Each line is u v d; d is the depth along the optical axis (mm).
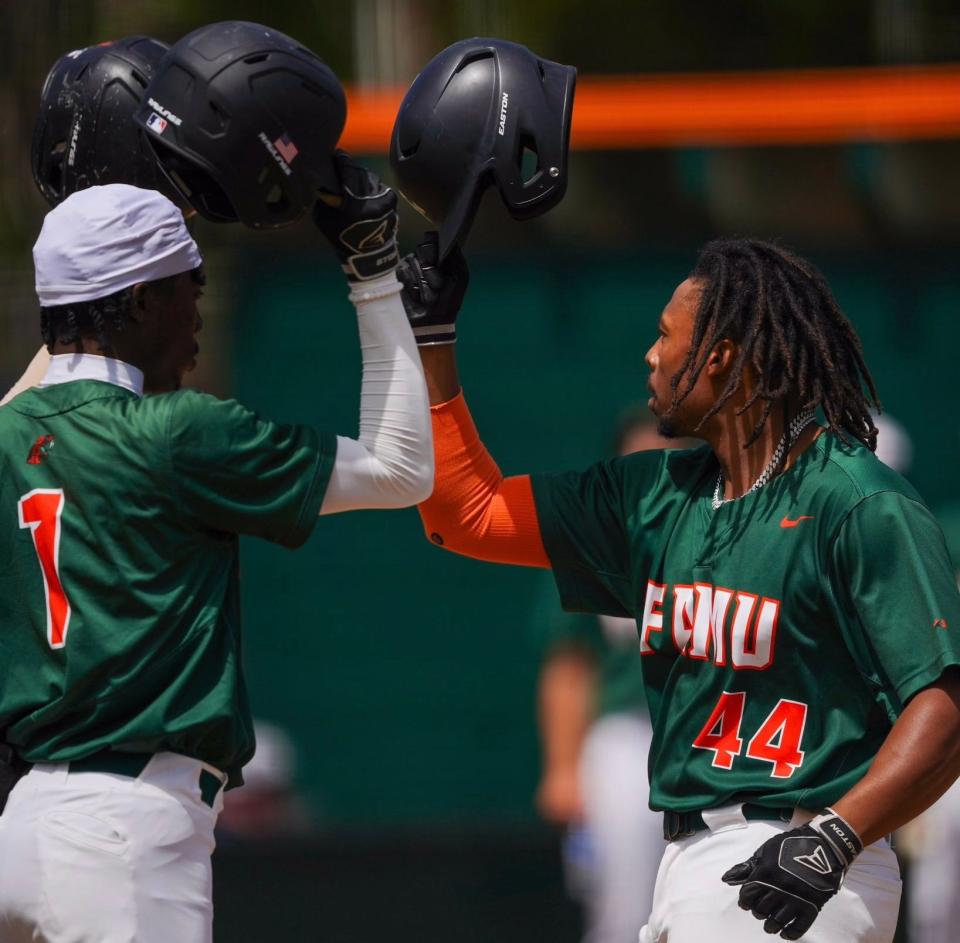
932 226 35469
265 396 36719
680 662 12805
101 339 12258
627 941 22703
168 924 11953
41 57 30781
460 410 13906
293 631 38188
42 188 14320
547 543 13688
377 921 28047
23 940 12086
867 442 13047
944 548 12141
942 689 11766
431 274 13758
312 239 36688
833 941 12164
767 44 42406
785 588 12320
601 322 36969
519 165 13414
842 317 12961
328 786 37688
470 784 37656
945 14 40656
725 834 12422
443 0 39031
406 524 38406
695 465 13305
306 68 12227
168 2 34281
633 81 36875
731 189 35125
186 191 12664
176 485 11914
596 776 23062
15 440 12266
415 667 38062
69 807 11898
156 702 11922
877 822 11578
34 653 12117
